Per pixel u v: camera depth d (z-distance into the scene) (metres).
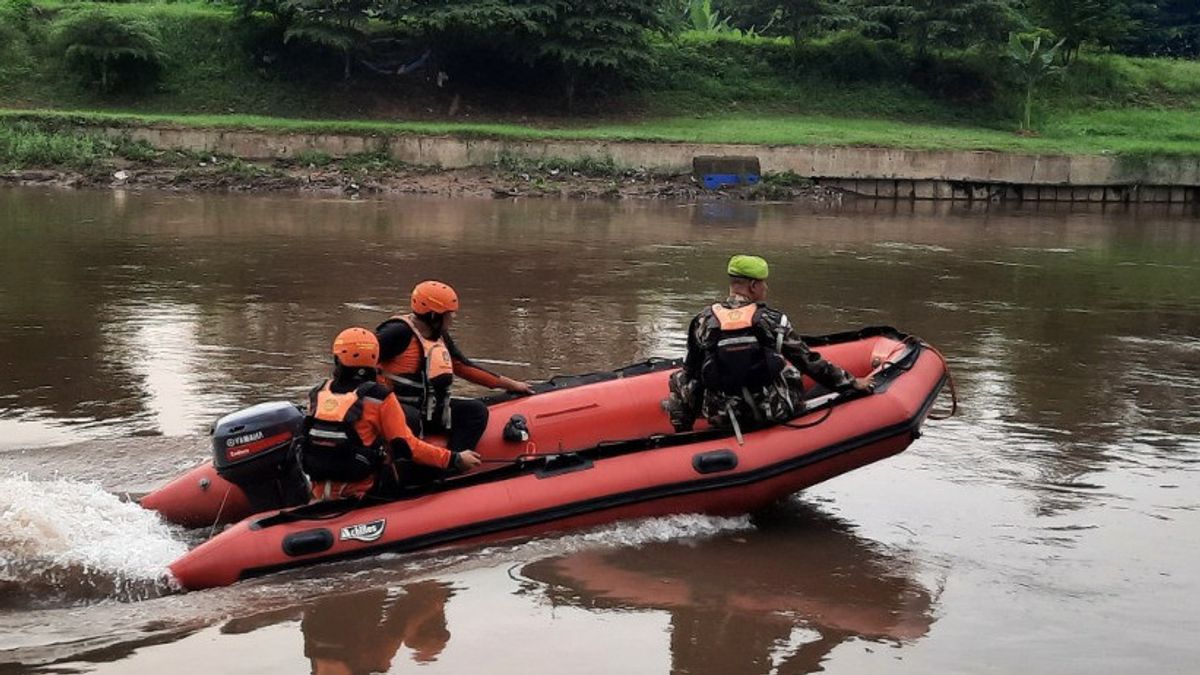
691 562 6.05
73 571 5.73
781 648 5.08
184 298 13.69
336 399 6.09
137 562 5.86
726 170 32.38
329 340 11.49
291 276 15.54
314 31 36.03
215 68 37.25
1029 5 45.75
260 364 10.40
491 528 6.16
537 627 5.25
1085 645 5.15
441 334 6.78
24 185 27.77
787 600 5.60
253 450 6.22
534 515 6.24
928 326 13.09
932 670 4.89
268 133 31.17
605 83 40.31
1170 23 61.41
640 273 16.73
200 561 5.71
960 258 19.70
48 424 8.41
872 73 43.06
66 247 17.78
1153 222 28.78
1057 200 34.75
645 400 7.34
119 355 10.63
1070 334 12.80
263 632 5.16
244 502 6.57
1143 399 9.80
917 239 22.69
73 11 37.00
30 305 12.98
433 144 31.86
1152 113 43.19
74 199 25.36
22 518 6.20
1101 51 46.75
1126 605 5.60
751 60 42.88
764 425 6.64
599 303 14.02
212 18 38.19
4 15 36.59
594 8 38.12
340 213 24.33
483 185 30.64
